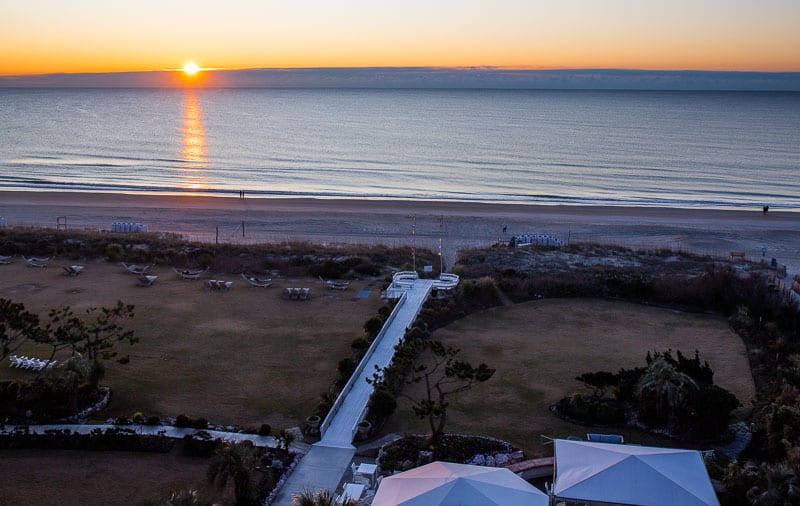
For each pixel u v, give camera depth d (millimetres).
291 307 46125
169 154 142625
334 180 112688
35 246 58406
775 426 28297
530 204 91375
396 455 27312
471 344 40719
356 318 44125
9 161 126375
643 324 44469
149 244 60188
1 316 31141
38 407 29484
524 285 50375
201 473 25891
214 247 59500
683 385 30328
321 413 30797
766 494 21516
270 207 85438
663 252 62719
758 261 61906
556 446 24312
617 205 93375
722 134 192125
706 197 100562
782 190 106562
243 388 33750
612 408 31156
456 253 63625
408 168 126312
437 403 32594
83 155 137750
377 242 68188
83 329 32969
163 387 33531
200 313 44469
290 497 24531
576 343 41000
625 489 21375
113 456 26922
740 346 40750
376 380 31609
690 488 21375
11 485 24609
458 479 21125
